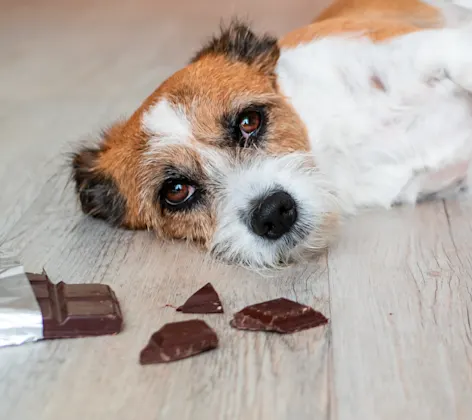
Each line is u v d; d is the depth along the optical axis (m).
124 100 0.91
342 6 0.72
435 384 0.40
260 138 0.56
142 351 0.43
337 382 0.41
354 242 0.54
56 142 0.78
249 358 0.43
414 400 0.39
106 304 0.47
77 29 1.40
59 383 0.42
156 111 0.56
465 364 0.41
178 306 0.48
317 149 0.58
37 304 0.47
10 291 0.48
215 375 0.42
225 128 0.55
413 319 0.45
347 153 0.58
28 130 0.83
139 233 0.59
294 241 0.53
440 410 0.38
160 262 0.54
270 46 0.60
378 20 0.65
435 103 0.59
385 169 0.58
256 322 0.45
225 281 0.51
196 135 0.55
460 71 0.58
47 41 1.31
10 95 0.99
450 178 0.59
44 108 0.91
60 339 0.46
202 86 0.56
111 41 1.27
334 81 0.59
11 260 0.52
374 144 0.58
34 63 1.16
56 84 1.02
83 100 0.93
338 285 0.49
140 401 0.41
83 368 0.43
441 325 0.44
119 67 1.09
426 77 0.59
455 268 0.50
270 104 0.56
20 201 0.66
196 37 1.25
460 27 0.63
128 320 0.47
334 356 0.43
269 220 0.53
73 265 0.55
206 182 0.55
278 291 0.49
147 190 0.57
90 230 0.60
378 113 0.59
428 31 0.60
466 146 0.59
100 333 0.46
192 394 0.41
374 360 0.42
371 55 0.60
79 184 0.61
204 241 0.56
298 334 0.45
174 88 0.56
